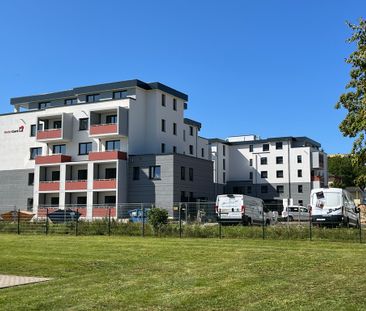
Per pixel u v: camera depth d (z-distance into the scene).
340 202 30.25
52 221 32.09
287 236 24.09
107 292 10.01
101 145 54.41
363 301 8.78
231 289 10.11
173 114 59.72
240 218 34.19
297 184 84.38
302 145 86.88
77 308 8.59
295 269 12.96
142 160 52.19
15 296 9.76
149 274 12.54
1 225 31.88
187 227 26.73
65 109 56.62
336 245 20.33
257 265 13.85
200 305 8.70
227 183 89.94
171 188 50.50
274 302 8.80
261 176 87.62
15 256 17.30
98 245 21.08
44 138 55.84
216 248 19.14
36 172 55.62
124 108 53.53
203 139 73.19
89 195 52.59
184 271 12.96
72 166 55.38
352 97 10.38
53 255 17.47
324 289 10.01
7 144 59.97
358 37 10.70
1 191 59.56
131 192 52.28
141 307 8.62
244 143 89.94
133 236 27.42
